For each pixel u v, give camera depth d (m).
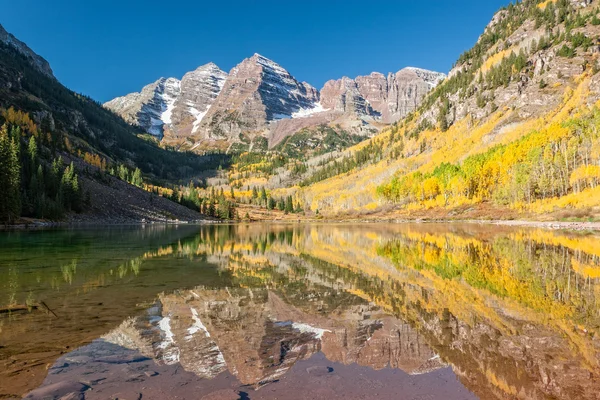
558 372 6.63
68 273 18.09
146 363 6.90
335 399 5.41
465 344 8.16
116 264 21.70
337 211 161.50
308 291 14.40
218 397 5.46
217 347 7.88
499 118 166.50
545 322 10.04
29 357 7.15
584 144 82.75
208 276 17.88
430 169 154.50
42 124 186.50
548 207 73.25
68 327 9.23
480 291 14.30
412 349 7.90
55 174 97.88
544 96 152.38
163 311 11.06
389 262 23.69
